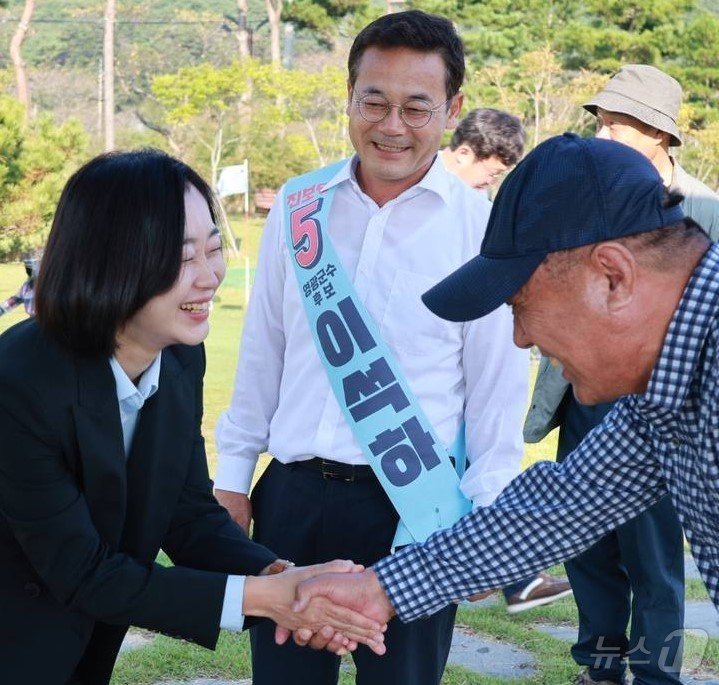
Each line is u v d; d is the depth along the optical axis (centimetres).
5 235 2450
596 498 233
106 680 244
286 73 3534
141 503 231
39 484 212
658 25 3562
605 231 187
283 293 295
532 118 3322
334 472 277
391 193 279
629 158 192
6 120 2417
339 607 248
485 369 277
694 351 184
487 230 203
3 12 6462
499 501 248
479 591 248
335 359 277
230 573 254
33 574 221
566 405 387
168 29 5403
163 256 204
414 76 267
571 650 389
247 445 304
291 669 283
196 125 3753
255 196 3784
